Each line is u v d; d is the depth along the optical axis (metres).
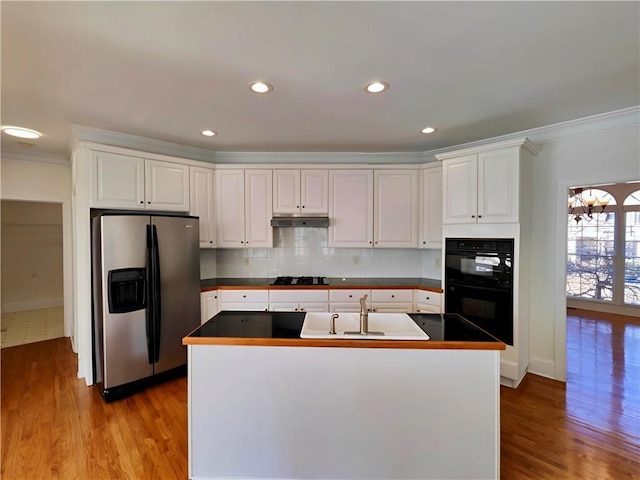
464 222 3.09
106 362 2.64
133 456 1.98
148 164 3.20
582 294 6.06
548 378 3.05
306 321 2.07
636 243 5.47
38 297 5.99
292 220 3.72
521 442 2.12
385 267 4.21
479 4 1.39
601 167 2.77
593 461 1.94
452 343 1.66
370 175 3.85
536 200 3.12
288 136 3.30
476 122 2.89
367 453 1.71
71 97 2.32
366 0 1.35
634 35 1.62
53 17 1.45
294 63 1.88
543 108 2.57
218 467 1.74
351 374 1.70
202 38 1.63
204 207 3.66
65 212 4.05
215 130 3.09
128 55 1.78
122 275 2.71
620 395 2.74
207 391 1.73
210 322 2.05
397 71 1.98
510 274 2.81
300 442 1.72
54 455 1.98
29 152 3.69
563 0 1.36
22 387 2.89
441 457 1.70
